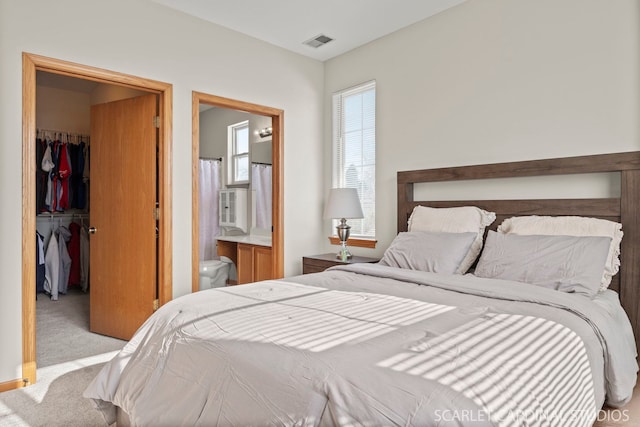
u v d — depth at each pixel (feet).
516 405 3.18
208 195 17.63
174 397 4.51
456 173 9.99
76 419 6.47
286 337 4.35
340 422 3.12
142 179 10.32
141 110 10.34
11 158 7.68
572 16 8.27
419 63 11.07
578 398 4.24
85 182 17.02
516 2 9.12
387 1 9.93
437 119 10.65
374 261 11.37
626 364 5.77
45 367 8.57
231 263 16.80
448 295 6.45
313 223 13.71
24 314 7.74
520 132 9.05
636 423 5.70
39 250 15.33
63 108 16.79
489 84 9.60
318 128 13.83
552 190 8.59
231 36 11.37
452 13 10.31
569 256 6.91
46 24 8.16
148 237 10.21
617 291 7.47
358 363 3.61
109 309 10.76
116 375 5.63
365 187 12.82
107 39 9.04
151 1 9.77
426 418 2.93
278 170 12.71
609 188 7.84
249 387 3.78
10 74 7.70
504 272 7.36
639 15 7.44
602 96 7.88
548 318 5.13
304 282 7.66
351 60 13.00
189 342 4.73
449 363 3.57
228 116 18.11
